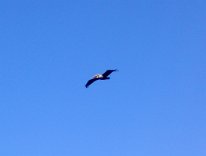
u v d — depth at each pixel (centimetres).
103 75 10275
